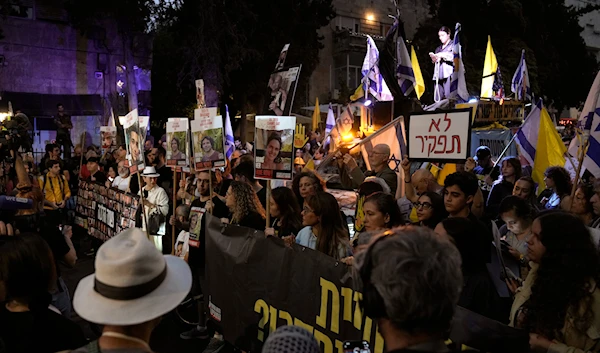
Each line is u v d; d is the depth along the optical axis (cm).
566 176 552
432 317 139
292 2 2655
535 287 240
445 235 283
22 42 2342
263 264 379
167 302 183
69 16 2441
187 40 2602
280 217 479
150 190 738
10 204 436
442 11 3050
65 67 2464
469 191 366
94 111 2475
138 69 2725
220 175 755
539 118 718
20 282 247
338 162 641
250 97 3041
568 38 3556
